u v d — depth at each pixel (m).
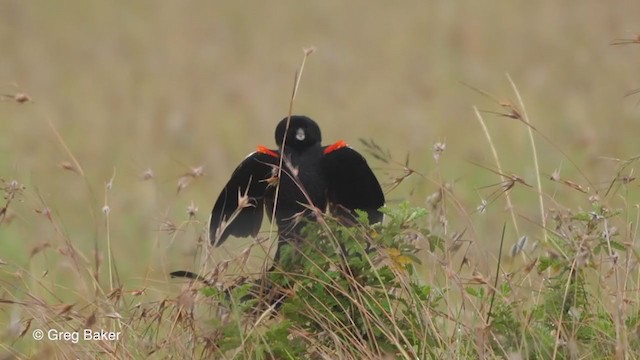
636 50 24.88
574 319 7.77
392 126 20.81
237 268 8.29
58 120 21.55
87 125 21.06
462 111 21.28
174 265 10.16
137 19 32.62
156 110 22.22
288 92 23.86
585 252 7.68
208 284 7.89
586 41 26.67
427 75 25.02
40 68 26.42
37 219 12.84
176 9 33.78
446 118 20.83
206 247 8.17
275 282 8.05
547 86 22.95
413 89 23.58
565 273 8.11
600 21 28.17
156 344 7.96
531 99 21.80
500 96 22.22
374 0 33.97
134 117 21.64
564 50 26.14
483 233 12.23
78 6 34.03
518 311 7.80
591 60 24.62
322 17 32.38
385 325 7.95
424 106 22.06
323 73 25.83
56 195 16.27
